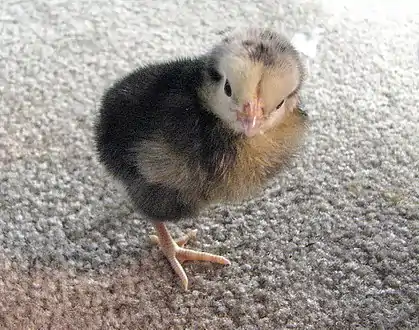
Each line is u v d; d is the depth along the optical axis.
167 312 0.20
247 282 0.21
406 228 0.22
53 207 0.22
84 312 0.20
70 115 0.24
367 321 0.20
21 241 0.21
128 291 0.20
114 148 0.18
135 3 0.28
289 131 0.17
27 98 0.25
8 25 0.27
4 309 0.20
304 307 0.20
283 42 0.16
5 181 0.22
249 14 0.28
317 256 0.21
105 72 0.26
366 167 0.23
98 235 0.21
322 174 0.23
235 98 0.15
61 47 0.26
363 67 0.26
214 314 0.20
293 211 0.22
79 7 0.28
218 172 0.17
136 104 0.17
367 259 0.21
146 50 0.26
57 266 0.21
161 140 0.16
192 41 0.27
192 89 0.16
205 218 0.22
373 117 0.24
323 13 0.28
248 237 0.22
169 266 0.21
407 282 0.21
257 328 0.20
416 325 0.20
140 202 0.19
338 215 0.22
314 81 0.25
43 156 0.23
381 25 0.28
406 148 0.24
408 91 0.25
